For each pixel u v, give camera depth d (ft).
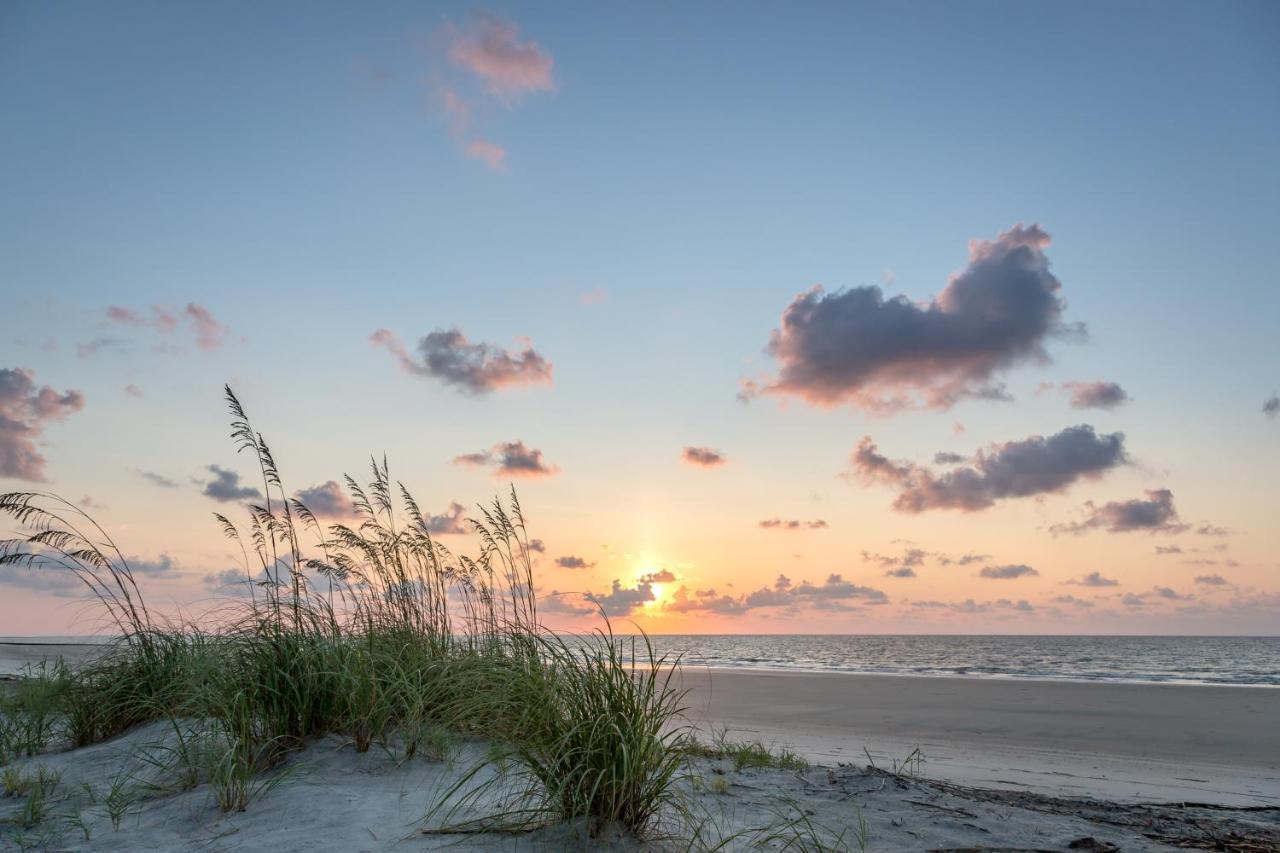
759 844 13.38
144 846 12.62
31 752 20.84
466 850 12.03
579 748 13.12
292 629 20.26
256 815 13.89
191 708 18.75
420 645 21.79
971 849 14.21
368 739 17.42
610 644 13.91
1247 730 40.29
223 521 22.43
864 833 14.64
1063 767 29.53
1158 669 115.75
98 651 23.31
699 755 23.65
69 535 22.65
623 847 12.41
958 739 36.91
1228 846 15.78
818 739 36.29
